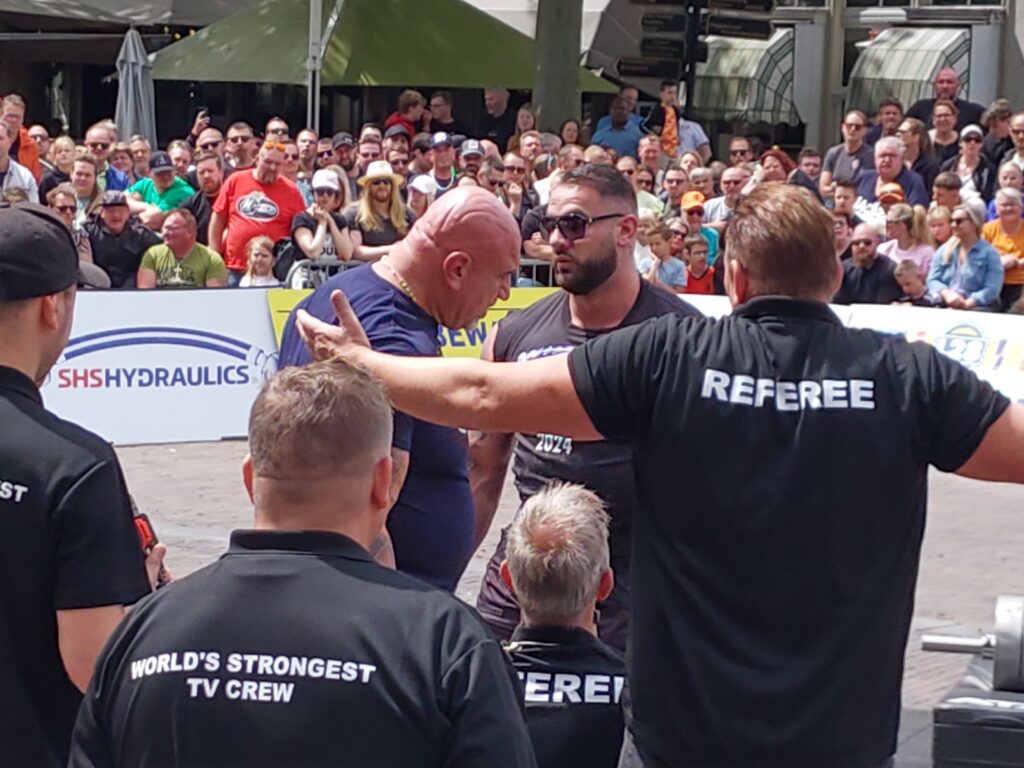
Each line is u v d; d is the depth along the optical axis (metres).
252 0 21.58
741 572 2.63
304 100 22.00
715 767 2.62
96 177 12.78
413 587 2.17
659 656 2.68
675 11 16.89
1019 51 21.25
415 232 3.71
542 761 3.25
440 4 20.45
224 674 2.11
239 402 10.95
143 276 11.29
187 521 8.48
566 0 18.52
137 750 2.14
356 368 2.30
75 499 2.68
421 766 2.08
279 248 11.91
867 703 2.64
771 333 2.71
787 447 2.63
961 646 2.75
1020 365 10.70
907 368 2.69
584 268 4.04
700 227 12.59
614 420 2.72
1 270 2.76
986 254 11.41
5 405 2.73
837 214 12.41
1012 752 2.59
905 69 21.47
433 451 3.66
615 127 17.17
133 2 20.78
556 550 3.28
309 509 2.20
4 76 22.45
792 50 22.44
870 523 2.63
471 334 11.05
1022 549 8.32
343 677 2.09
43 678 2.73
